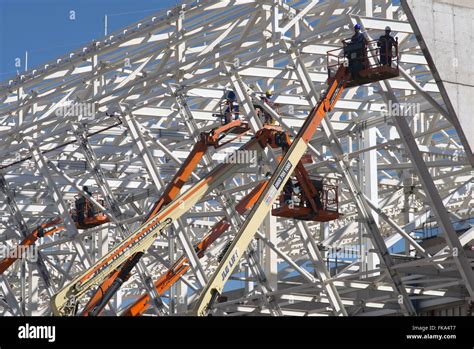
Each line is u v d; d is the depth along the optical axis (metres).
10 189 78.06
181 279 67.19
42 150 77.50
